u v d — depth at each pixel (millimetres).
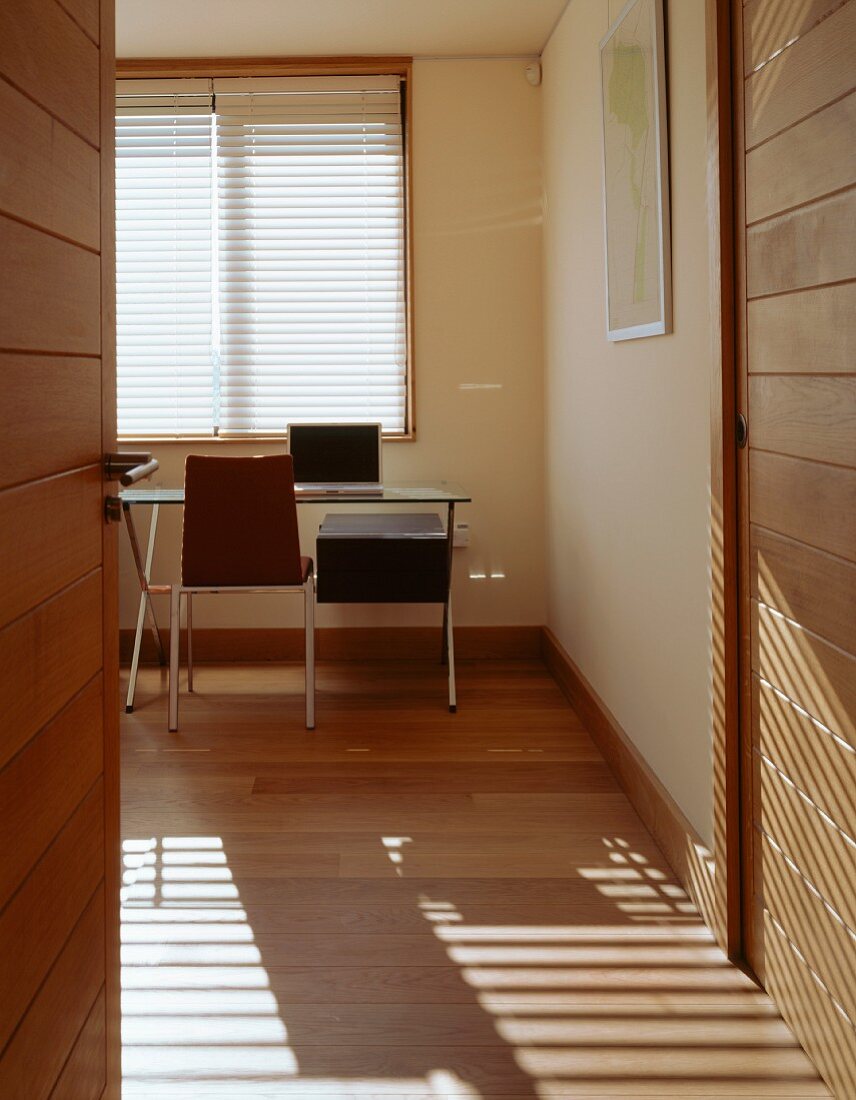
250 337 4816
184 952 2262
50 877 1271
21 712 1170
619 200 3121
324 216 4781
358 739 3713
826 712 1695
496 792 3199
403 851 2777
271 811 3055
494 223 4711
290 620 4871
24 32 1157
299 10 4066
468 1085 1811
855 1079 1630
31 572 1205
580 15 3770
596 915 2426
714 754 2256
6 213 1104
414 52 4602
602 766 3424
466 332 4746
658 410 2793
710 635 2367
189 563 3795
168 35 4340
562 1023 1990
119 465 1520
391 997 2084
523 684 4418
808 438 1743
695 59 2367
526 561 4828
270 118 4742
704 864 2369
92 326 1450
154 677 4605
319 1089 1801
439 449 4785
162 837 2873
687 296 2484
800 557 1793
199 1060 1879
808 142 1699
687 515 2533
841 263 1589
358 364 4844
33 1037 1194
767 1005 2041
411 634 4852
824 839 1720
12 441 1134
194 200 4766
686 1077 1821
